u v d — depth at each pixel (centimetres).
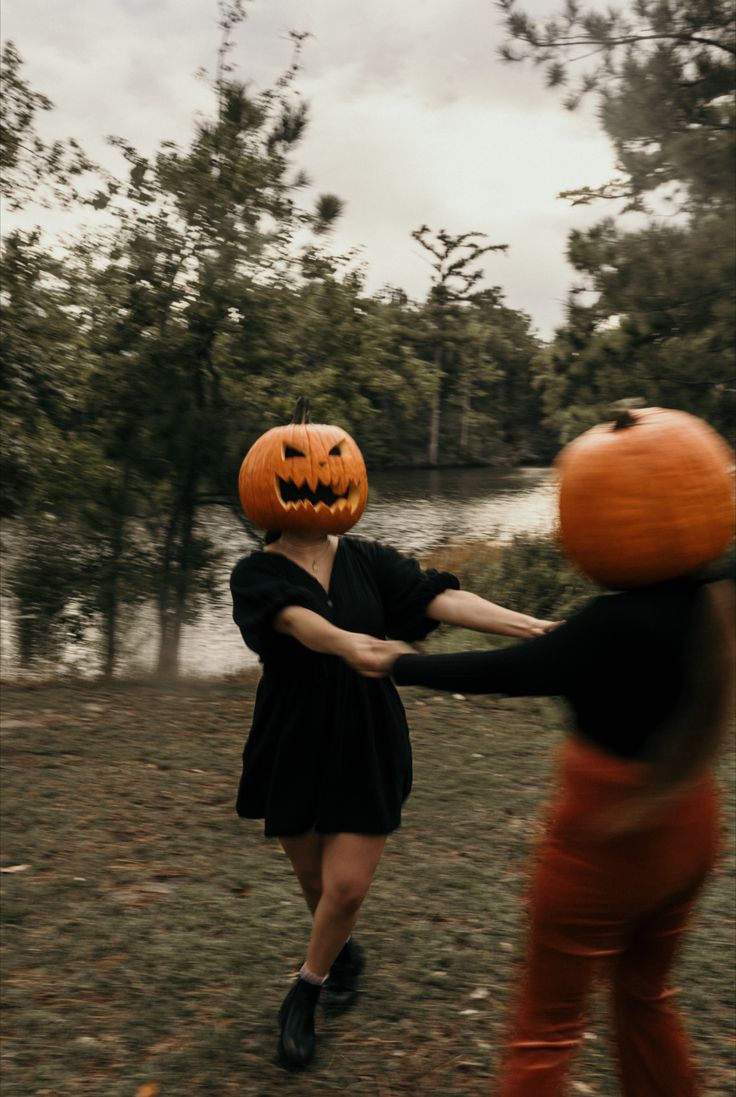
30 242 1224
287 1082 296
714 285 1412
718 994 346
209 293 1220
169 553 1292
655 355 1474
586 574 217
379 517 3222
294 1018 304
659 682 206
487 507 3797
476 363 7831
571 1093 292
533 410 8606
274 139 1238
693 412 1441
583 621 212
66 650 1350
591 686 211
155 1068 301
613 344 1505
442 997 346
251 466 306
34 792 579
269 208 1239
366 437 1472
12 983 351
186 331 1254
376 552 313
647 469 209
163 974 358
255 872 459
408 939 390
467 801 576
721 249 1419
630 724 209
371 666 264
